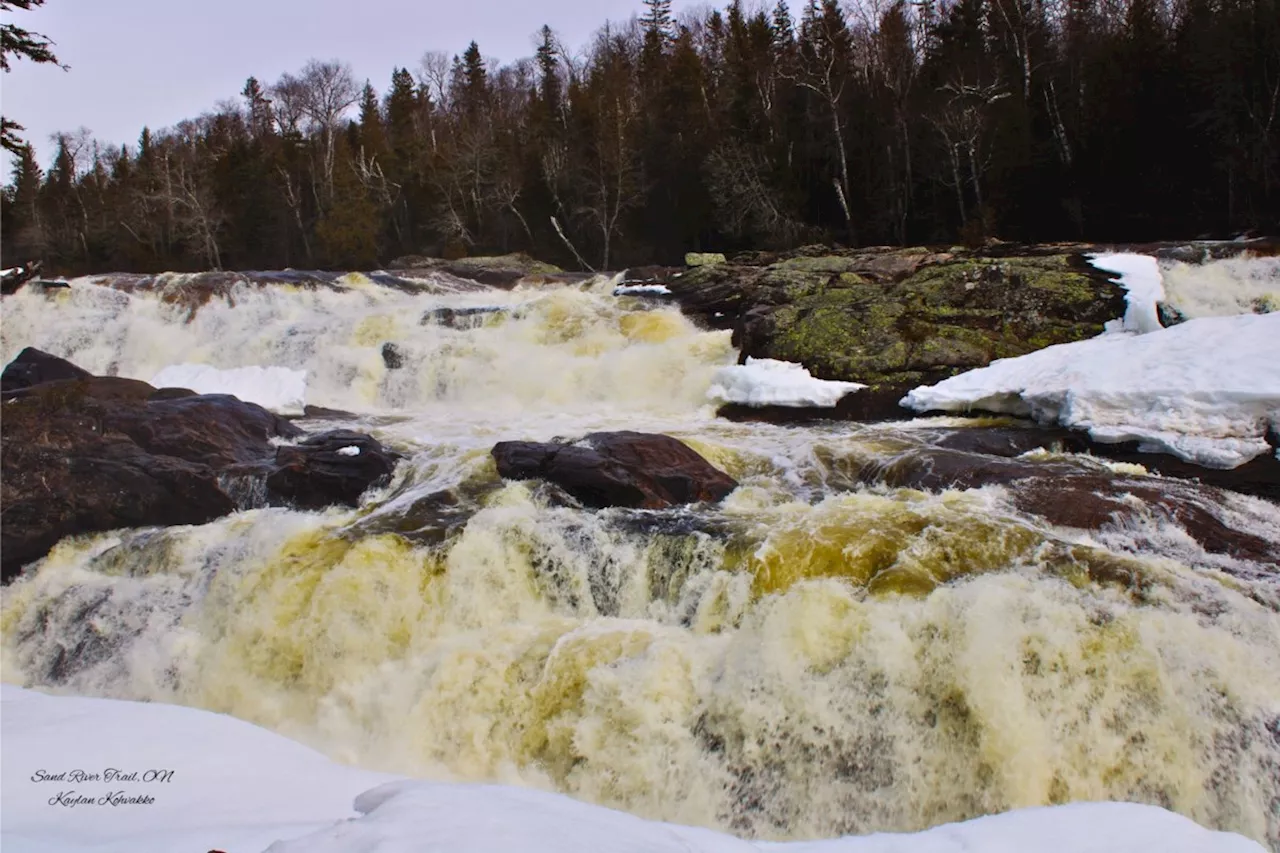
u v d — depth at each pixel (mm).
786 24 42750
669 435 11383
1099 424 9984
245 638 8125
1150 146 26984
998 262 15141
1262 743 5395
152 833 3977
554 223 38844
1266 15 23969
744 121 35656
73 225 54188
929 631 6219
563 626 7387
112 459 10484
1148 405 9766
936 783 5805
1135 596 6387
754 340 14680
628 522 8312
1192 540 7492
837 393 12852
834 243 31781
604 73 48594
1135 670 5793
